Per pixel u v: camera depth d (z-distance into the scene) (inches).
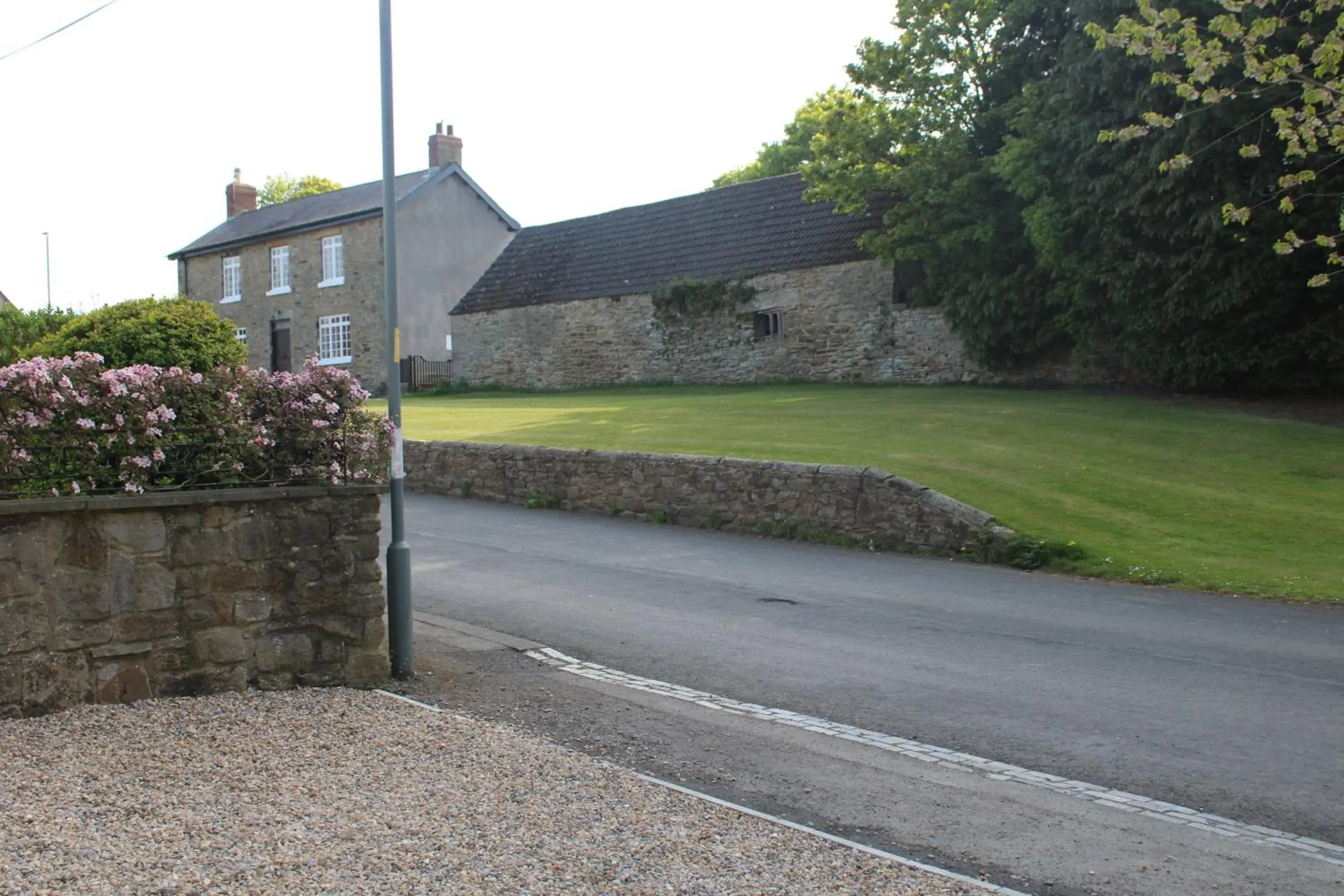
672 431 757.3
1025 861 185.0
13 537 237.6
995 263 946.1
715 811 198.5
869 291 1067.3
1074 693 291.1
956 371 1012.5
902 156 991.0
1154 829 199.5
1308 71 674.8
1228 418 758.5
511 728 250.2
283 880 159.3
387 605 343.9
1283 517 519.5
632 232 1360.7
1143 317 821.2
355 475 289.6
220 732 234.5
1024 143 848.9
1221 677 305.7
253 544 274.1
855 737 254.5
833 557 514.6
